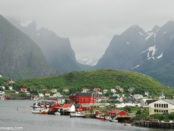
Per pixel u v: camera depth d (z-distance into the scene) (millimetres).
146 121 158750
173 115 162250
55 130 138750
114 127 153750
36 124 156750
